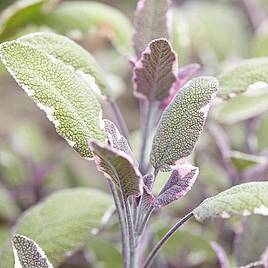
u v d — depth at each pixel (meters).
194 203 0.57
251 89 0.41
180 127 0.36
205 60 0.67
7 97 0.79
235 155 0.48
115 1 0.88
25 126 0.65
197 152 0.56
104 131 0.36
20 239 0.37
